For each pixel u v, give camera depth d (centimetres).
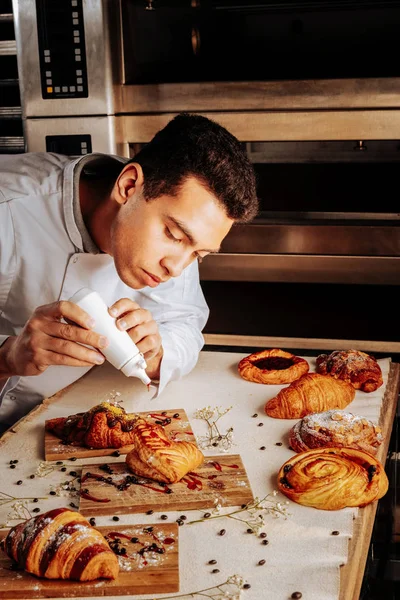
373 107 211
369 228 222
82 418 130
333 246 226
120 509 110
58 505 112
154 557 98
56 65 221
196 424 138
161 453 116
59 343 122
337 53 210
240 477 118
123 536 102
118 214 127
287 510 110
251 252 232
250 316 238
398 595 105
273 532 104
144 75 223
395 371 163
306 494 111
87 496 113
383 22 204
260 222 229
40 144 231
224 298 238
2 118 234
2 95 234
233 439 132
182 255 122
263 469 122
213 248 121
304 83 213
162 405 146
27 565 94
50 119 228
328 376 148
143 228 120
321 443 125
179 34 217
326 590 92
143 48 220
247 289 236
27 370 127
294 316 235
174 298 171
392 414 144
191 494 113
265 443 130
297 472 115
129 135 229
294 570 96
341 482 111
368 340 231
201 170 114
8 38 229
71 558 93
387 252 223
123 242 125
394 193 220
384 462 126
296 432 129
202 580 94
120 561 97
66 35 218
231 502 111
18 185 156
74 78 221
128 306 130
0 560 99
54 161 164
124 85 224
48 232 156
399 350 228
